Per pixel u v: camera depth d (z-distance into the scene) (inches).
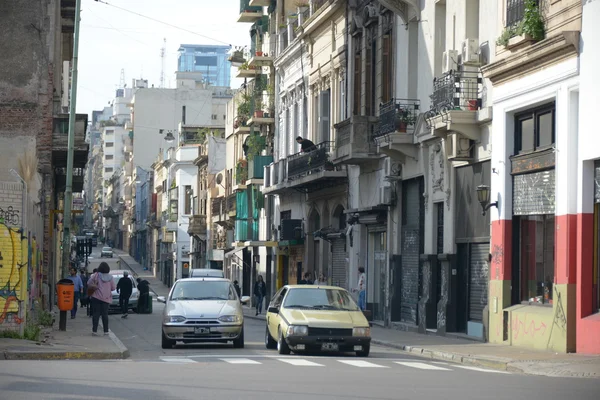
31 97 1539.1
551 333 1107.3
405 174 1643.7
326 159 2009.1
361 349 1048.2
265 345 1224.8
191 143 4933.6
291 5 2628.0
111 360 935.0
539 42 1121.4
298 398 597.9
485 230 1334.9
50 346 1007.0
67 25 2137.1
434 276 1505.9
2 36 1544.0
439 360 1070.4
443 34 1526.8
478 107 1338.6
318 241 2262.6
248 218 2994.6
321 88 2209.6
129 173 7367.1
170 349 1151.0
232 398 592.4
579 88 1067.3
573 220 1081.4
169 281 5054.1
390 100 1631.4
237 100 3297.2
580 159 1064.2
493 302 1266.0
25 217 1056.2
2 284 1042.1
